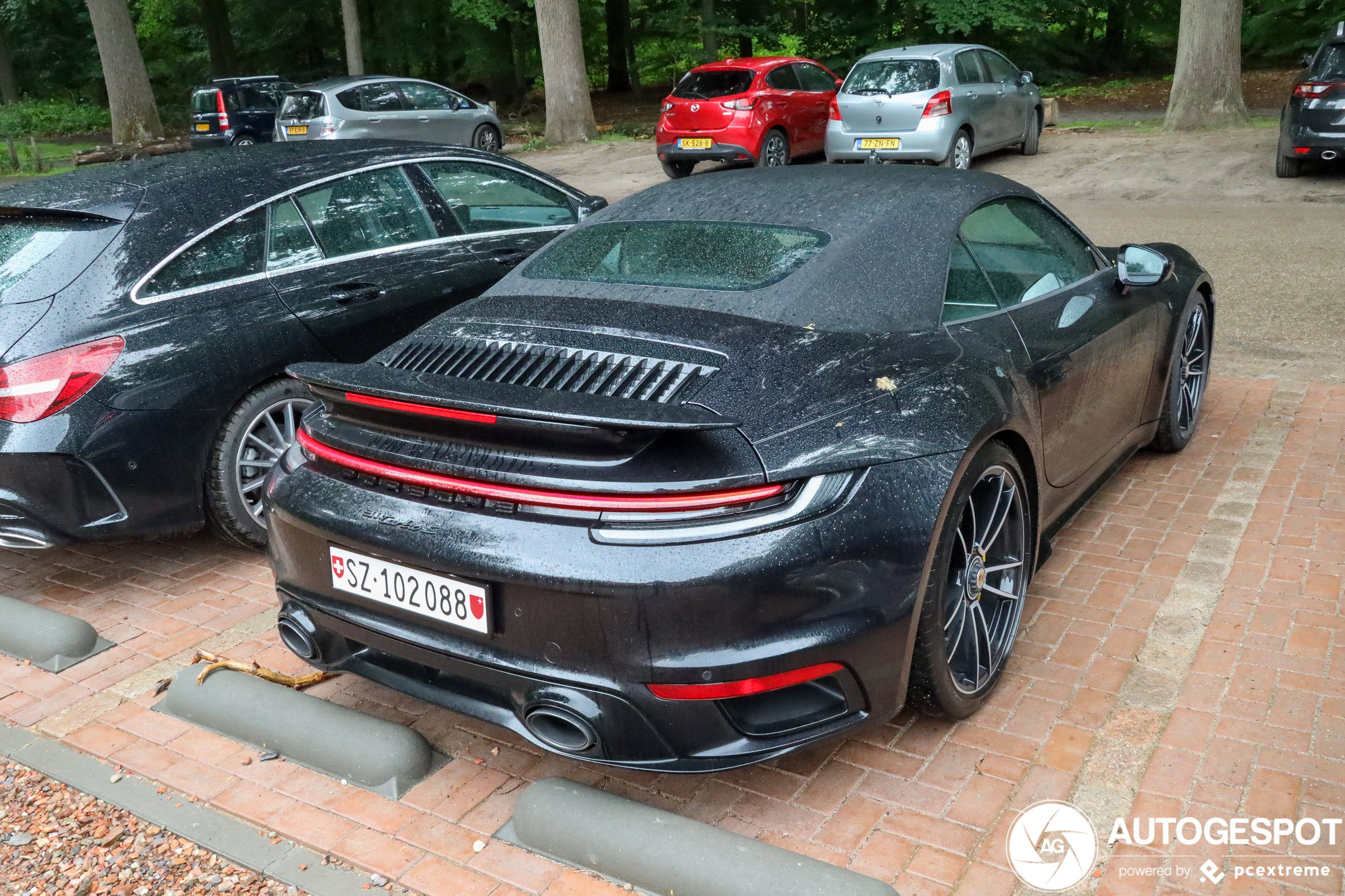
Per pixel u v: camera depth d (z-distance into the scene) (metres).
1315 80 11.30
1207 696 2.96
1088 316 3.62
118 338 3.77
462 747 2.99
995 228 3.38
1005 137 14.17
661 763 2.37
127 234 3.96
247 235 4.27
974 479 2.68
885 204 3.18
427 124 17.69
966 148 13.31
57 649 3.51
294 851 2.58
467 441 2.43
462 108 18.36
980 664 2.94
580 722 2.33
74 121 33.22
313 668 3.42
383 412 2.51
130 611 3.89
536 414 2.20
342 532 2.56
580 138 20.88
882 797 2.64
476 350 2.79
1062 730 2.85
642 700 2.29
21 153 24.11
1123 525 4.08
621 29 33.19
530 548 2.29
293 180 4.50
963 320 3.04
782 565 2.27
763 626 2.27
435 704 2.62
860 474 2.43
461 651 2.45
